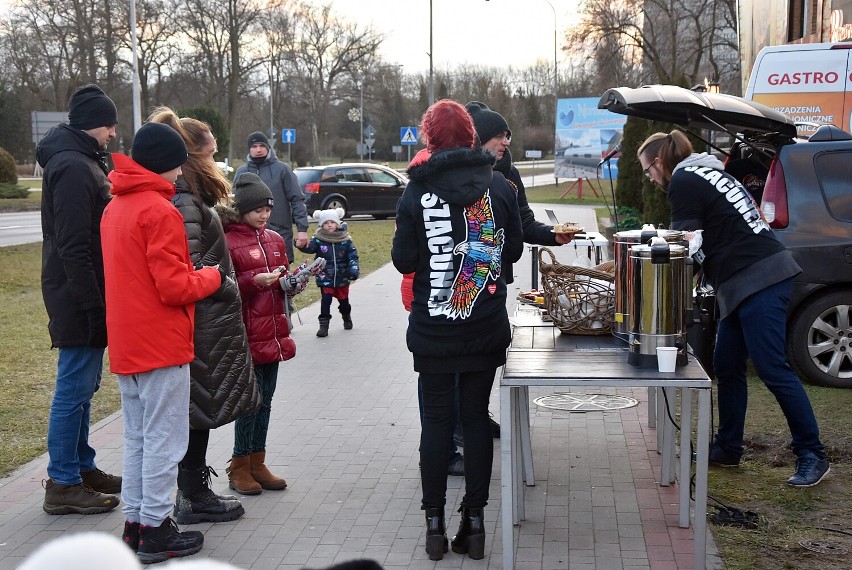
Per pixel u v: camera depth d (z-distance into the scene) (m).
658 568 3.94
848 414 6.19
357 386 7.45
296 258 16.84
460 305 3.91
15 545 4.40
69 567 0.97
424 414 4.14
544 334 4.59
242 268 4.88
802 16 13.73
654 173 5.08
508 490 3.78
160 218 3.93
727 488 4.92
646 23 45.19
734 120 5.60
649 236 3.93
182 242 4.02
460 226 3.91
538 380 3.67
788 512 4.55
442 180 3.90
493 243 3.95
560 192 40.03
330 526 4.54
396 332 9.92
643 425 6.19
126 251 3.95
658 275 3.76
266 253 4.98
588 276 4.44
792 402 4.81
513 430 4.28
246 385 4.52
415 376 7.77
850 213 6.89
